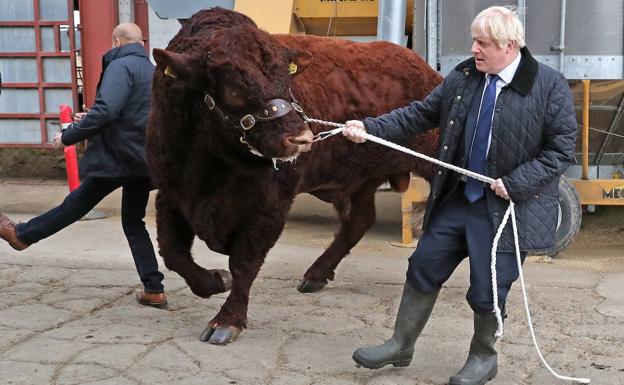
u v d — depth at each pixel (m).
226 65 3.67
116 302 5.17
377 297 5.41
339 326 4.72
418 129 3.81
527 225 3.49
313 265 5.56
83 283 5.62
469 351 3.88
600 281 5.87
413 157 5.41
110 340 4.36
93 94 9.97
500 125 3.45
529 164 3.42
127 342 4.33
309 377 3.88
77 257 6.41
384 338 4.52
